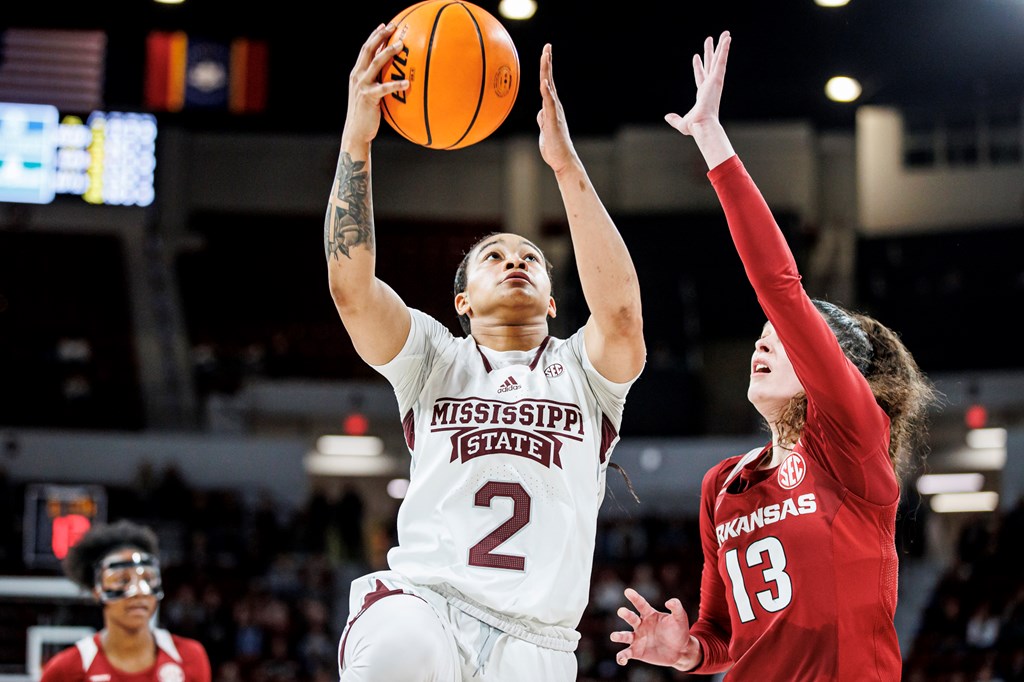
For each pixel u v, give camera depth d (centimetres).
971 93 1303
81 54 1571
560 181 275
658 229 1692
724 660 299
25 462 1566
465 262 319
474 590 255
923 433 315
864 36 1022
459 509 265
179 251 1811
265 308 1828
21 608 678
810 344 253
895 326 1752
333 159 1862
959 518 1750
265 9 1032
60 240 1773
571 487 270
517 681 254
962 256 1742
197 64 1413
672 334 1672
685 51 1067
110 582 438
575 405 279
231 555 1339
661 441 1603
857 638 259
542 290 297
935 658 1150
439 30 272
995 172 1738
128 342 1745
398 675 234
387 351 280
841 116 1388
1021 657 1102
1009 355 1695
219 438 1623
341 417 1769
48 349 1727
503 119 285
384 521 1667
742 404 1662
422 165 1853
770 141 1766
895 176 1775
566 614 263
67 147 1599
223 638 1160
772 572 268
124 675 443
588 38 1035
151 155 1609
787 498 269
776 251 255
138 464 1588
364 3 1030
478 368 285
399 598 250
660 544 1414
